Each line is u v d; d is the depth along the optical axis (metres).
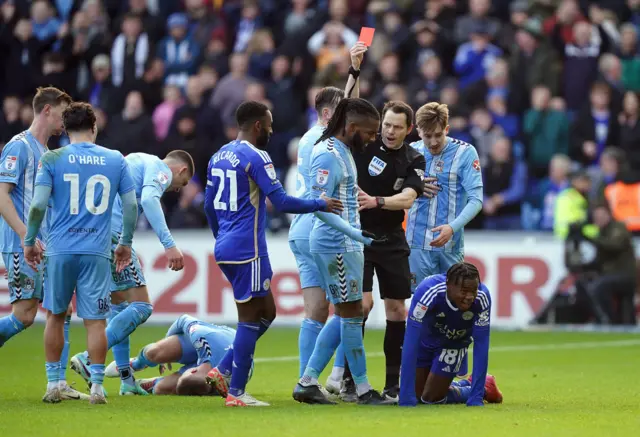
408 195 26.42
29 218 24.94
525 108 60.25
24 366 36.09
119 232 28.62
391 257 27.20
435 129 28.97
